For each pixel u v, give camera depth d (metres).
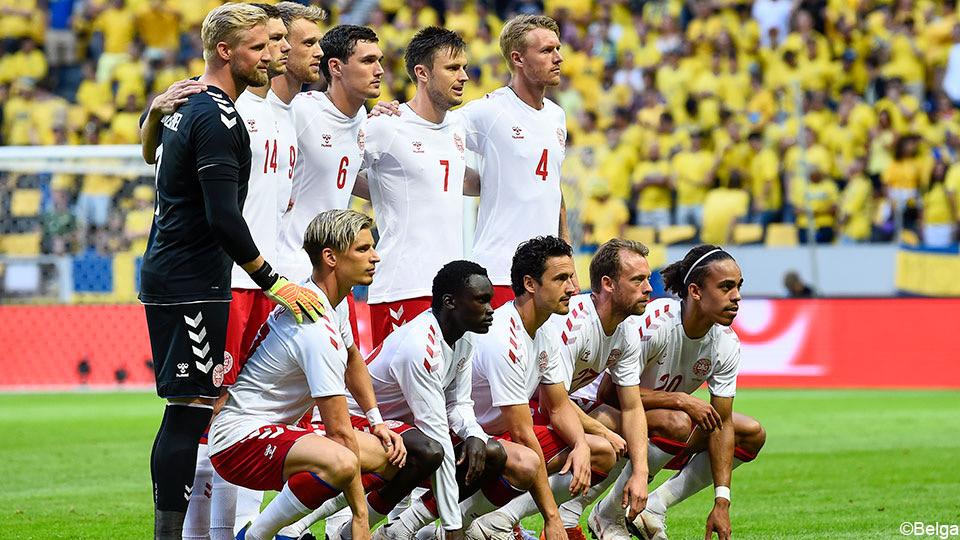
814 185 61.47
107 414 47.47
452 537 19.73
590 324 21.25
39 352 58.00
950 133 66.06
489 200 26.61
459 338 20.02
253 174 22.48
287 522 19.06
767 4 71.44
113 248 62.50
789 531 24.14
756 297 55.91
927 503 27.39
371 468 19.31
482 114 26.44
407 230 25.25
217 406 21.36
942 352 53.88
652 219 63.47
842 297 54.94
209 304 19.02
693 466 22.59
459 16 75.44
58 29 82.44
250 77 19.52
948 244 59.84
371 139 25.14
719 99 67.88
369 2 78.12
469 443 19.89
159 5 78.75
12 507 27.66
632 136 65.44
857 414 45.56
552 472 21.33
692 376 22.55
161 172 19.11
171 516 18.77
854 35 70.69
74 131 74.19
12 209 62.28
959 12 70.81
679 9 75.00
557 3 76.25
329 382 18.70
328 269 19.27
